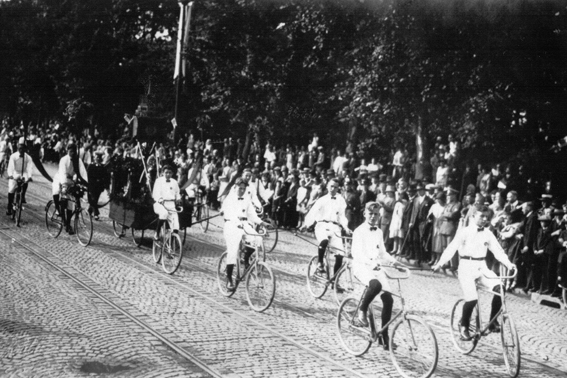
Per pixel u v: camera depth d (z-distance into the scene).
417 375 8.28
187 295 12.16
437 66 20.80
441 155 24.66
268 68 36.34
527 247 14.55
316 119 35.25
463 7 19.48
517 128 20.95
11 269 13.34
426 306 12.59
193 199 21.12
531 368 9.14
